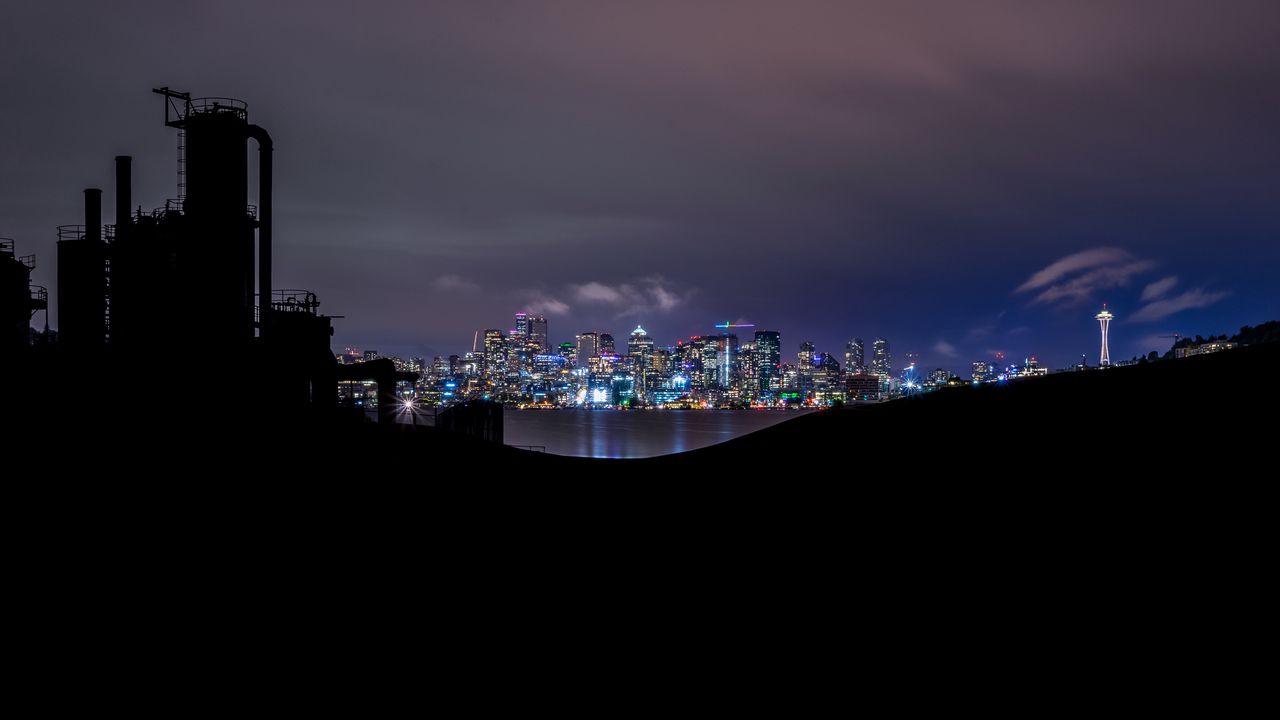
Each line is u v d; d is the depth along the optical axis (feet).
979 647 29.14
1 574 46.55
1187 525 33.45
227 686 30.07
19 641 35.37
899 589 36.19
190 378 116.06
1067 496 39.63
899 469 54.19
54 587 44.11
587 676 30.83
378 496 78.18
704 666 31.27
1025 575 33.53
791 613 36.19
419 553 54.24
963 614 31.78
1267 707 23.16
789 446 77.61
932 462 52.49
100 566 48.80
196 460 90.33
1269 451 36.06
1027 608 31.07
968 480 46.65
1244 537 31.30
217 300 121.29
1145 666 25.82
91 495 69.77
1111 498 37.52
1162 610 28.58
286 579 46.88
